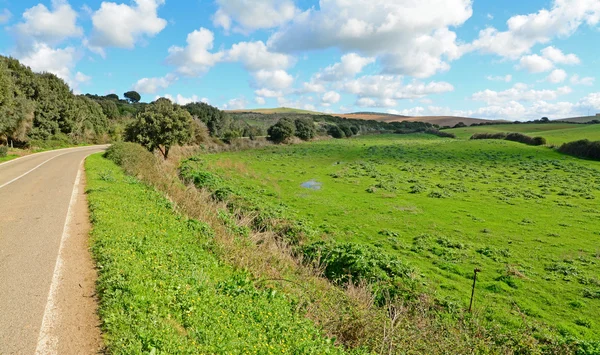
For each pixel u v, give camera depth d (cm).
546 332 1120
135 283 736
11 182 2108
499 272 1600
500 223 2316
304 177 3878
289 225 1936
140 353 533
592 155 4812
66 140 5797
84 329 610
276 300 878
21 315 641
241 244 1366
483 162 4947
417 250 1831
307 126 8369
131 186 1908
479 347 964
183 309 697
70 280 786
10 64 5553
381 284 1332
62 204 1509
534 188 3394
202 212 1683
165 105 3947
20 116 4309
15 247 980
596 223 2308
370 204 2731
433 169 4506
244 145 6688
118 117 9725
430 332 959
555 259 1744
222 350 580
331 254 1572
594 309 1288
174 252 998
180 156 4525
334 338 782
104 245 963
